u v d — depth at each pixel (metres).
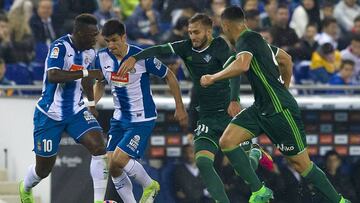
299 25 38.25
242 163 23.02
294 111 22.91
